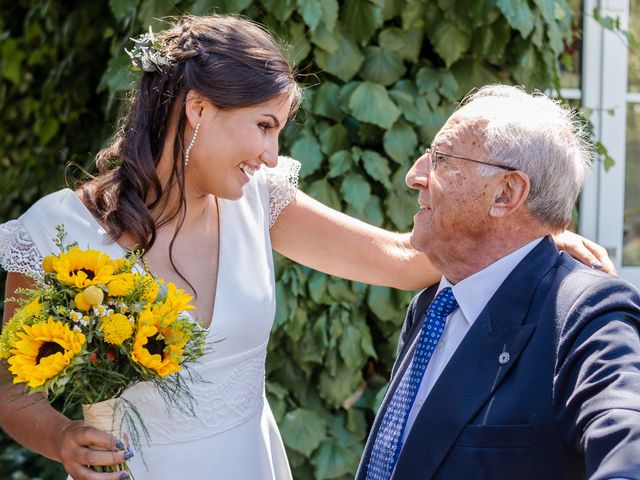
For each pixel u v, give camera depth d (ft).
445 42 10.48
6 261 6.74
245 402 7.09
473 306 6.35
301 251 7.88
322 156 10.27
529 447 5.70
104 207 6.84
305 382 10.52
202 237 7.11
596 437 5.06
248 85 6.41
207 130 6.55
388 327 10.68
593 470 5.05
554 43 10.80
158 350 5.81
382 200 10.57
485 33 10.54
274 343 10.34
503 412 5.82
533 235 6.30
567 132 6.26
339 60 10.23
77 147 13.65
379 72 10.41
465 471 5.86
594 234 13.23
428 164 6.68
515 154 6.07
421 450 6.02
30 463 14.32
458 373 6.06
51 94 13.96
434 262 6.58
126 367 5.79
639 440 4.88
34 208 6.85
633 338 5.49
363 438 10.61
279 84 6.51
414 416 6.43
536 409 5.70
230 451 6.93
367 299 10.36
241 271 7.10
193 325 5.98
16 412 6.48
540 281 6.15
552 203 6.18
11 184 16.37
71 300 5.79
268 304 7.21
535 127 6.11
